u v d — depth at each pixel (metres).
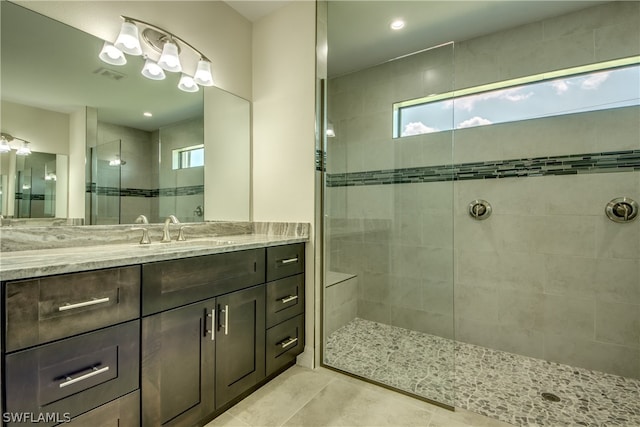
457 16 1.98
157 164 1.69
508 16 1.98
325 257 2.00
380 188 2.21
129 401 1.01
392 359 1.93
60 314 0.85
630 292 1.78
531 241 2.05
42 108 1.27
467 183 2.27
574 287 1.93
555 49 1.97
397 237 2.14
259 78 2.14
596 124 1.87
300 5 1.93
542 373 1.84
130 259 1.00
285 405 1.48
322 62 1.92
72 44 1.34
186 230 1.79
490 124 2.19
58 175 1.33
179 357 1.17
